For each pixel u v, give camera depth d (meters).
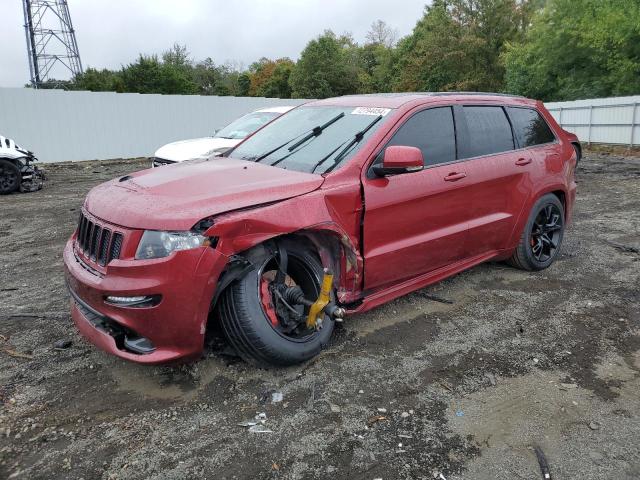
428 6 50.75
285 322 3.43
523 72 34.50
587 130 22.89
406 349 3.83
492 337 4.04
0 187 11.45
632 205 9.17
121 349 3.11
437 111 4.39
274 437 2.85
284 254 3.37
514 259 5.35
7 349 3.82
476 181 4.50
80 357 3.70
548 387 3.37
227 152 4.75
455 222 4.43
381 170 3.75
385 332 4.09
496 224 4.80
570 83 31.05
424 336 4.04
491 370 3.57
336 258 3.67
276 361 3.33
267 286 3.36
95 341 3.20
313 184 3.50
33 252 6.61
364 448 2.78
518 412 3.11
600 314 4.46
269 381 3.37
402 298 4.77
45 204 10.21
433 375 3.49
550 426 2.98
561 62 31.09
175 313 2.96
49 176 15.30
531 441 2.86
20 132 17.98
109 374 3.47
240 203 3.15
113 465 2.63
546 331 4.15
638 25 25.02
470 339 4.00
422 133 4.21
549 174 5.32
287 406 3.12
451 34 41.69
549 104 24.53
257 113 11.10
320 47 55.97
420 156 3.66
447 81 43.06
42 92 18.27
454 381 3.43
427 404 3.17
